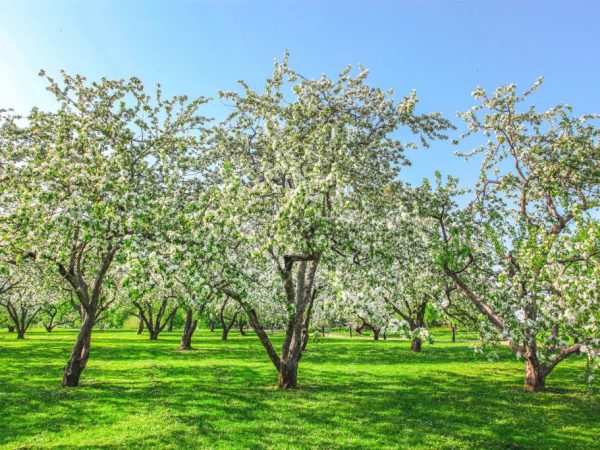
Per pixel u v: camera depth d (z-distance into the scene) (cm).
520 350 1811
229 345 3853
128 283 1062
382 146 1750
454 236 1616
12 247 1277
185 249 1146
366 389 1750
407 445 1066
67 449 1008
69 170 1257
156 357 2811
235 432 1140
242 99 1748
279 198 1466
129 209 1194
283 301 1683
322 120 1661
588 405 1484
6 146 1495
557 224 1752
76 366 1733
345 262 1423
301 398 1530
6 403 1400
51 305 3469
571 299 1230
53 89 1616
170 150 1639
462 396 1628
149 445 1038
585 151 1650
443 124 1734
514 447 1066
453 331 4712
